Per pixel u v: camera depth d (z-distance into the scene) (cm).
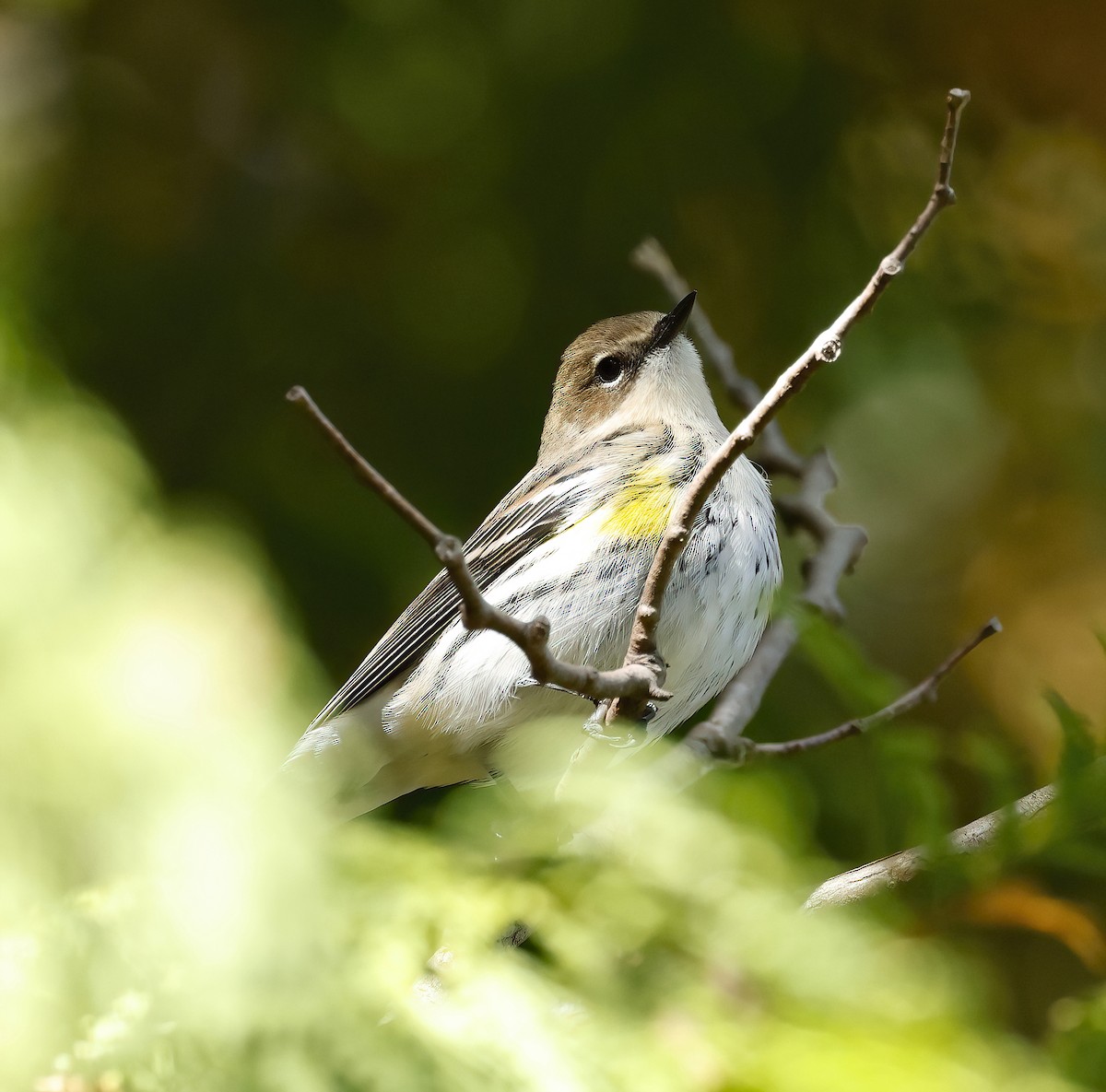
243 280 1239
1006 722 1291
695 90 1220
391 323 1229
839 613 980
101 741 509
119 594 555
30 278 1151
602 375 1031
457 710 896
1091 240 1341
